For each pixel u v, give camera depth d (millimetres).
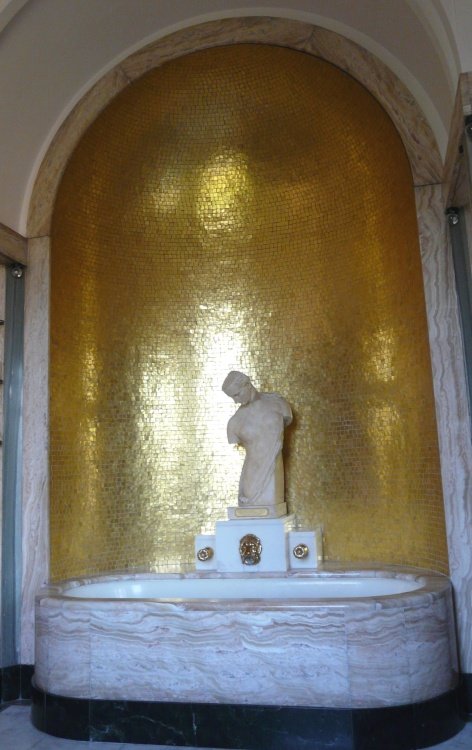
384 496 6609
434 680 4883
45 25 5836
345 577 6203
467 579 5461
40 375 6484
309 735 4691
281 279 7484
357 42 6230
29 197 6766
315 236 7309
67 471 6617
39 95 6387
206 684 4914
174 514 7262
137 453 7246
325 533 6973
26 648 6125
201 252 7594
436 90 5602
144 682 5027
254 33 6477
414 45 5574
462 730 5047
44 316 6570
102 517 6891
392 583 5969
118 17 6184
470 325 5727
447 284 5812
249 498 6723
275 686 4793
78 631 5207
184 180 7453
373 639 4715
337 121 6801
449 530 5559
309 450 7164
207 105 7090
